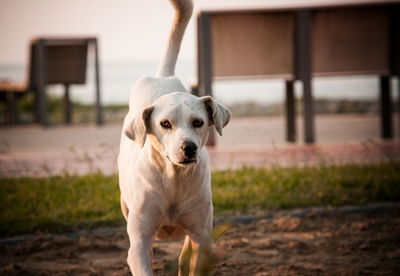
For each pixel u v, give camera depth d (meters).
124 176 4.15
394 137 12.41
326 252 5.25
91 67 58.53
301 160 9.26
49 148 11.96
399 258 5.02
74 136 14.41
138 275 3.71
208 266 3.88
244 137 13.20
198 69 11.12
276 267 4.88
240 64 10.91
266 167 8.45
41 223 6.07
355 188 7.15
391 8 10.80
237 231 5.91
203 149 3.91
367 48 10.98
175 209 3.88
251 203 6.64
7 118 20.11
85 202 6.73
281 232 5.87
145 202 3.85
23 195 7.03
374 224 5.98
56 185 7.45
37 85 17.95
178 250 5.47
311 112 11.12
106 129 16.41
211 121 3.79
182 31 4.68
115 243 5.64
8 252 5.45
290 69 11.09
